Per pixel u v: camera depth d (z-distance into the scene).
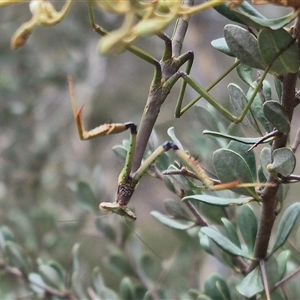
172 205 0.37
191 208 0.36
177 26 0.33
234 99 0.33
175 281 0.44
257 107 0.33
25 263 0.41
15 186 0.69
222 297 0.37
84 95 0.74
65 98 0.74
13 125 0.71
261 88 0.33
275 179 0.32
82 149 0.77
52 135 0.71
